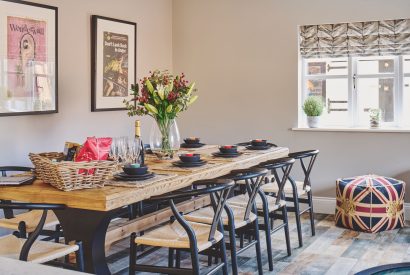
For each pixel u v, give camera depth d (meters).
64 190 2.65
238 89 6.11
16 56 4.28
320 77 5.91
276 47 5.89
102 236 2.94
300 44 5.84
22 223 3.04
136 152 3.42
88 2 5.08
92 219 2.83
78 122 5.02
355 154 5.62
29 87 4.41
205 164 3.59
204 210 3.61
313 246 4.51
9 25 4.21
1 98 4.17
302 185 4.79
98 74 5.20
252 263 4.07
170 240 2.85
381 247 4.47
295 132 5.86
